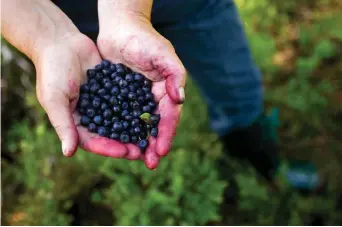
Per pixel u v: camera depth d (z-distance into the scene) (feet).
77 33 2.31
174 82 2.02
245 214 3.43
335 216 3.28
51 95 2.13
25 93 3.63
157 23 2.64
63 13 2.33
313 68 3.77
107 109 2.17
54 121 2.08
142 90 2.20
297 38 4.10
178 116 2.12
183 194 3.17
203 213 3.15
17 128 3.51
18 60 3.50
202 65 2.93
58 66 2.19
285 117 3.78
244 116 3.23
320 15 4.17
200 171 3.25
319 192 3.51
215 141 3.57
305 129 3.76
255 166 3.56
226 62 2.90
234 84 3.01
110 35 2.24
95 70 2.28
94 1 2.47
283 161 3.45
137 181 3.27
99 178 3.46
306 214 3.29
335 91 3.85
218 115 3.34
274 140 3.48
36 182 3.33
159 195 3.07
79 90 2.24
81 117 2.20
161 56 2.10
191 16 2.65
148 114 2.09
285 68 3.98
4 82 3.55
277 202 3.31
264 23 4.11
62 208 3.36
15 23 2.21
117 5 2.23
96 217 3.48
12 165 3.51
